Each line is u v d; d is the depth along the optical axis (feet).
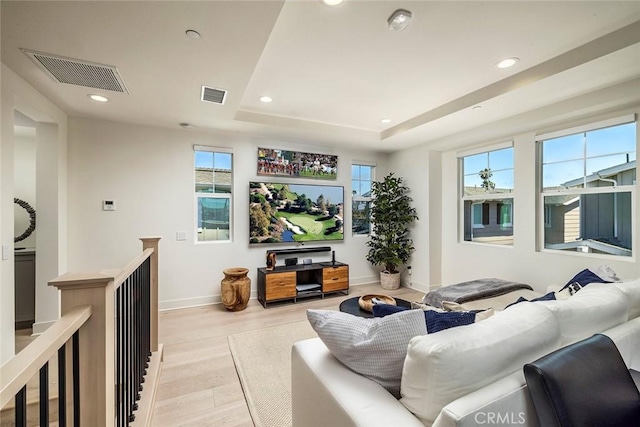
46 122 9.73
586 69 7.32
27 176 11.91
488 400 2.89
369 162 16.94
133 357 5.62
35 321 9.87
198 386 7.02
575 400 3.00
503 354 3.36
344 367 4.17
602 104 8.58
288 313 11.98
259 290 13.42
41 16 5.19
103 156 11.24
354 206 16.88
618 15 5.94
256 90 9.69
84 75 7.50
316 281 14.74
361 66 8.05
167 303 12.32
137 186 11.78
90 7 4.99
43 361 2.30
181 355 8.50
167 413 6.08
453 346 3.15
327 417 3.74
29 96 8.11
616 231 9.32
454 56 7.54
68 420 3.31
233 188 13.53
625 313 5.06
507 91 8.75
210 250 13.09
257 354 8.56
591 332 4.51
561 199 10.71
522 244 11.66
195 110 10.12
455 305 5.79
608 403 3.25
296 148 14.90
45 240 9.89
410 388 3.32
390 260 15.44
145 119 11.10
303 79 8.87
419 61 7.79
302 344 4.96
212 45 6.20
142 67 7.11
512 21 6.12
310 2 5.52
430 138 14.01
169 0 4.86
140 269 6.28
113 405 3.53
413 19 6.03
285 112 11.77
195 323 10.85
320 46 7.06
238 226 13.62
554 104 9.61
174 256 12.44
